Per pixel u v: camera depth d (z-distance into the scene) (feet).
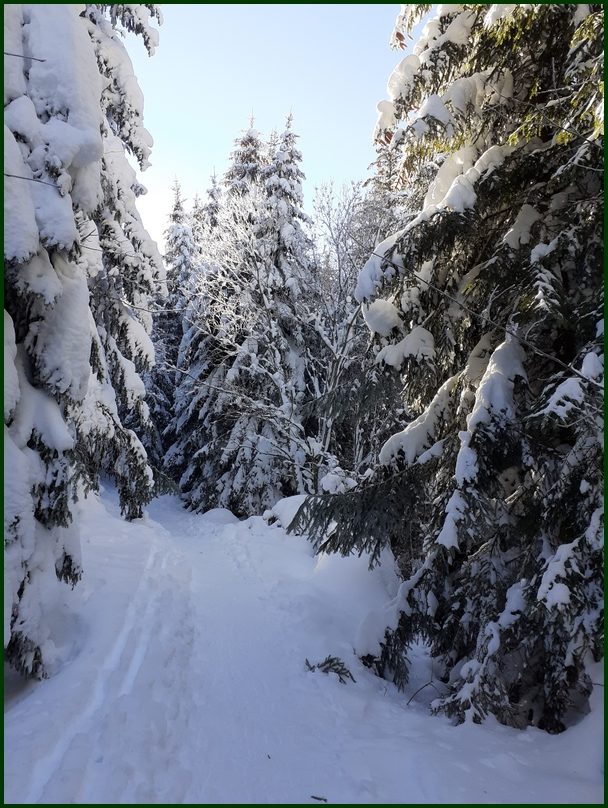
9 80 14.61
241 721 14.38
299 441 45.98
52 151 14.48
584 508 13.73
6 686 15.25
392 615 18.75
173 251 81.82
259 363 54.08
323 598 24.75
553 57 17.17
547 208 17.60
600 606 12.91
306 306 49.42
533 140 17.54
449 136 17.07
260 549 35.17
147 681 15.44
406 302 18.63
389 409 22.04
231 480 58.54
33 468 15.14
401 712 15.98
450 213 16.52
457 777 11.46
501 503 16.61
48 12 15.48
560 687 13.61
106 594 21.83
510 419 15.23
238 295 51.52
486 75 17.87
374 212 48.62
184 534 48.91
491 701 14.39
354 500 18.89
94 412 31.17
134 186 32.78
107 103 28.94
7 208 13.47
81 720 12.84
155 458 85.97
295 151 54.95
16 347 15.70
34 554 14.97
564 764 11.98
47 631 15.57
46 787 9.91
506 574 16.66
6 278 14.66
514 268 16.83
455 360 19.92
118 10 29.14
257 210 51.16
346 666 18.42
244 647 19.67
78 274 17.34
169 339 89.66
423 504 19.25
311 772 12.09
